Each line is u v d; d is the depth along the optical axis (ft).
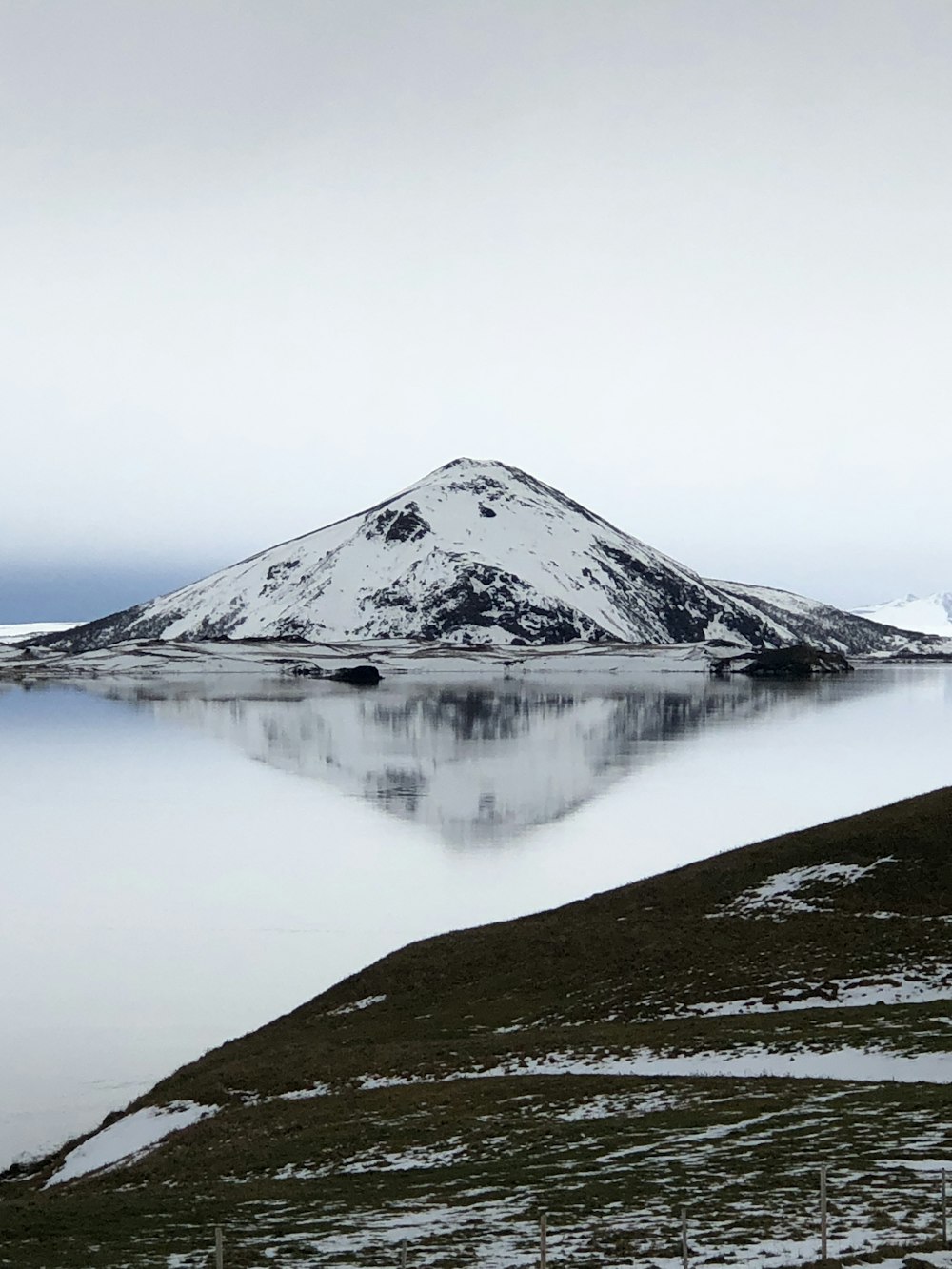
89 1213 110.83
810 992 172.76
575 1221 91.97
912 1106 115.44
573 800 492.54
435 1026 185.26
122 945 270.26
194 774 583.58
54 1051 196.03
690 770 585.63
